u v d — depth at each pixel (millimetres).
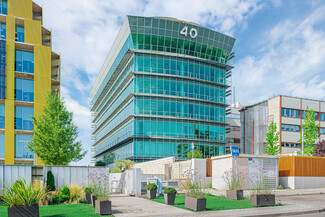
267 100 62719
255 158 26719
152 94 55844
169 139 56562
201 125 59719
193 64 60156
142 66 56250
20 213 10812
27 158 47125
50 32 54844
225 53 64312
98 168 21969
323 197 21453
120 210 14508
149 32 56562
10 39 48844
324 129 61531
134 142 54594
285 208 15094
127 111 59438
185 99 58500
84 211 13766
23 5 51469
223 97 63531
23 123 47969
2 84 46688
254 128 65625
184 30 58625
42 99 48688
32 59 50031
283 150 57438
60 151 31250
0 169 18797
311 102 61625
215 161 28078
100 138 87750
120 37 62969
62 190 18391
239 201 17656
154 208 15203
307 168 28812
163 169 37125
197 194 14664
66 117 33406
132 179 22844
